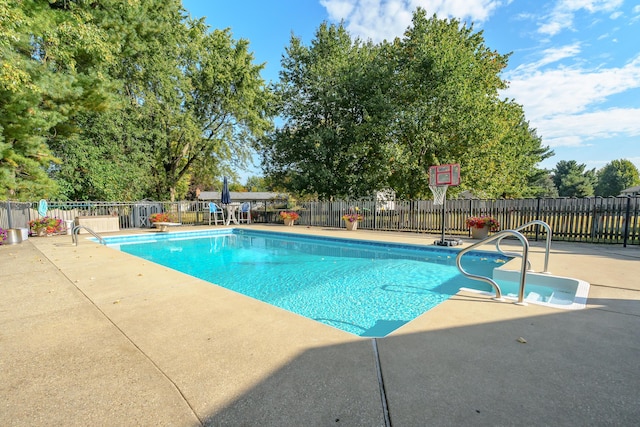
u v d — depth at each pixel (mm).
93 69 11828
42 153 11547
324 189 20078
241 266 7602
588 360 2186
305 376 2014
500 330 2717
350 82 18438
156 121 18859
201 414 1661
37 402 1782
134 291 4133
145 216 15820
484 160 16344
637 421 1556
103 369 2150
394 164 17094
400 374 2018
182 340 2607
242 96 21297
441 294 5254
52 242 9617
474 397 1765
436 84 15570
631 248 7602
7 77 7570
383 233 12125
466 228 11062
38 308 3471
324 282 6102
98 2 12906
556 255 6586
